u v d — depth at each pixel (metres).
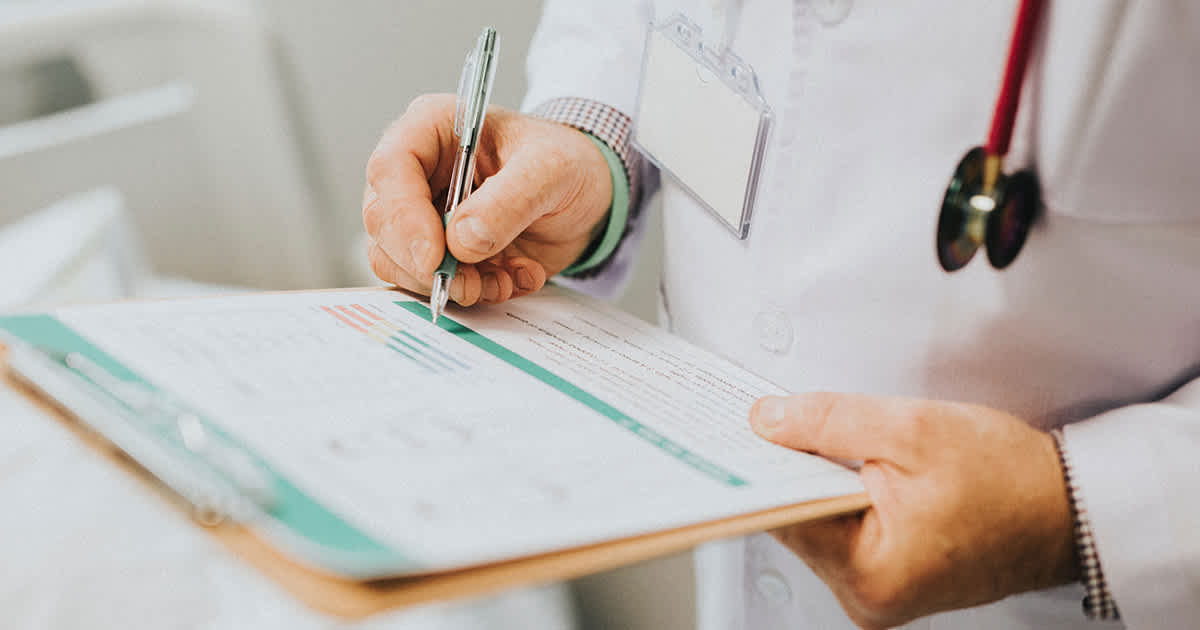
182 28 1.02
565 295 0.56
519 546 0.26
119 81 1.07
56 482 0.74
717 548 0.61
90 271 0.89
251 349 0.40
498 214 0.45
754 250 0.50
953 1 0.40
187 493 0.26
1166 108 0.35
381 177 0.47
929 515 0.35
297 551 0.24
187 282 1.12
